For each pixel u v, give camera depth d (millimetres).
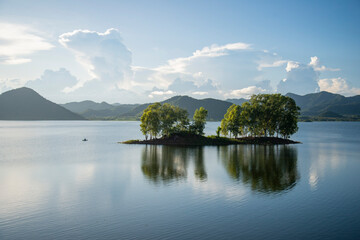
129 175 49156
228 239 24516
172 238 24688
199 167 56719
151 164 60531
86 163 62219
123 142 113375
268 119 118938
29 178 47125
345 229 26547
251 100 124625
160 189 40000
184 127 118375
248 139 114938
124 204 33531
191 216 29766
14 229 26531
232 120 116938
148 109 116625
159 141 109750
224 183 43281
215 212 30906
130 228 26750
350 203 33969
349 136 161750
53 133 186500
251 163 61750
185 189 39906
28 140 129125
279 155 75312
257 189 39906
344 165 59344
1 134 173000
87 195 37156
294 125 118125
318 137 154125
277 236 25109
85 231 26078
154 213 30578
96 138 144250
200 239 24500
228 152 82375
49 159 68688
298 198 35875
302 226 27250
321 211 31266
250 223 27938
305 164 60469
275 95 120000
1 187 41344
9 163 62594
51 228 26734
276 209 31844
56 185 42406
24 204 33594
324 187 41156
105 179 46125
